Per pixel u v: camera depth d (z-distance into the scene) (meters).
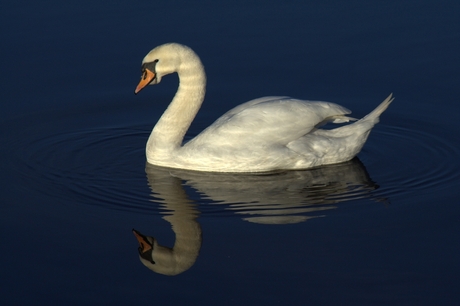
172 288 10.91
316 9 21.59
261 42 20.11
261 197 13.47
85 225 12.55
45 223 12.62
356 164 14.97
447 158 15.24
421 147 15.86
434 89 18.20
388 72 18.91
